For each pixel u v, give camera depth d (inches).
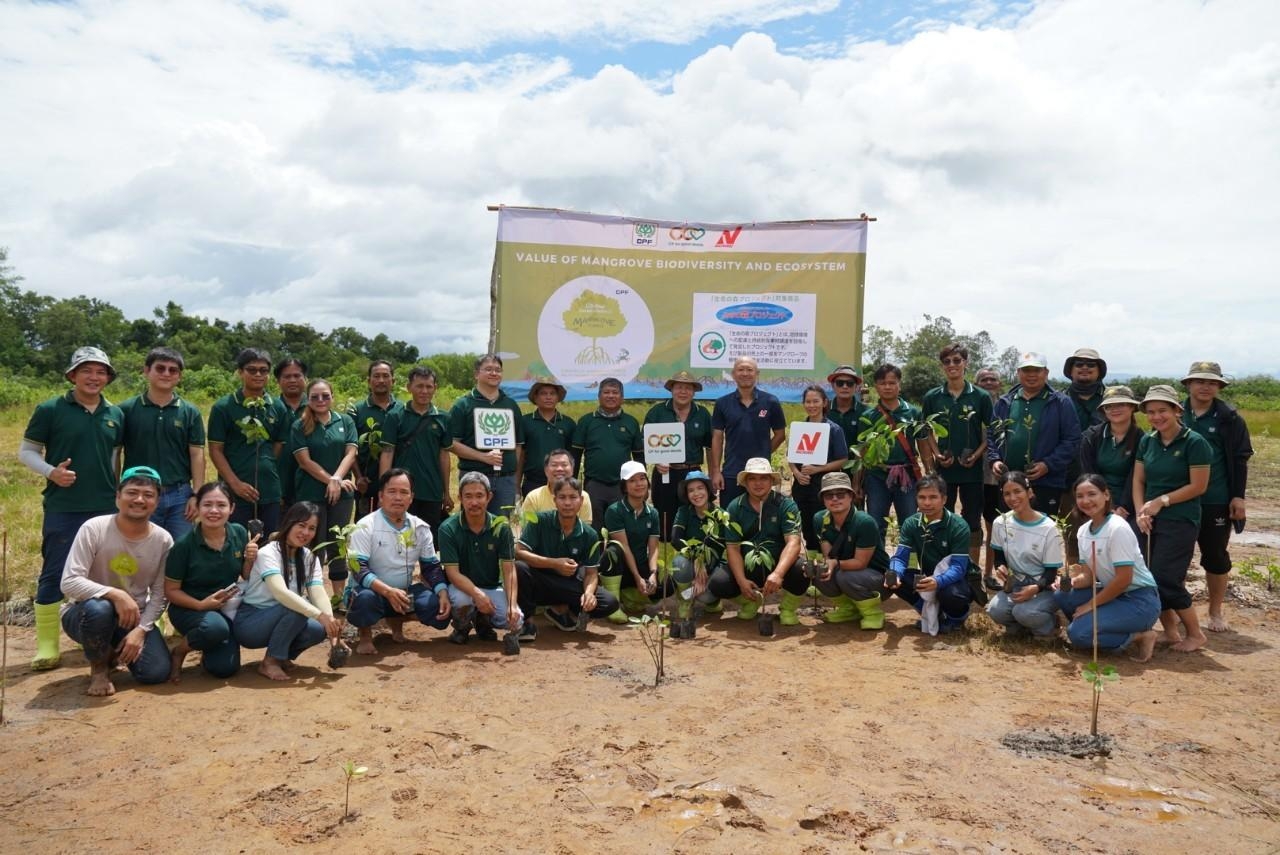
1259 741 184.7
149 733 183.8
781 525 283.0
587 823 147.2
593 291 367.2
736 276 371.2
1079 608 244.7
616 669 233.5
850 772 167.9
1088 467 283.1
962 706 205.2
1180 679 225.9
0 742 178.5
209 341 2431.1
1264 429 1099.9
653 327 370.6
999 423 309.1
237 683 218.4
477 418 301.0
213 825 145.1
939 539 272.8
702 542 275.7
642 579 283.4
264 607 223.5
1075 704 206.4
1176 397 253.0
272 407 275.3
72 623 205.5
